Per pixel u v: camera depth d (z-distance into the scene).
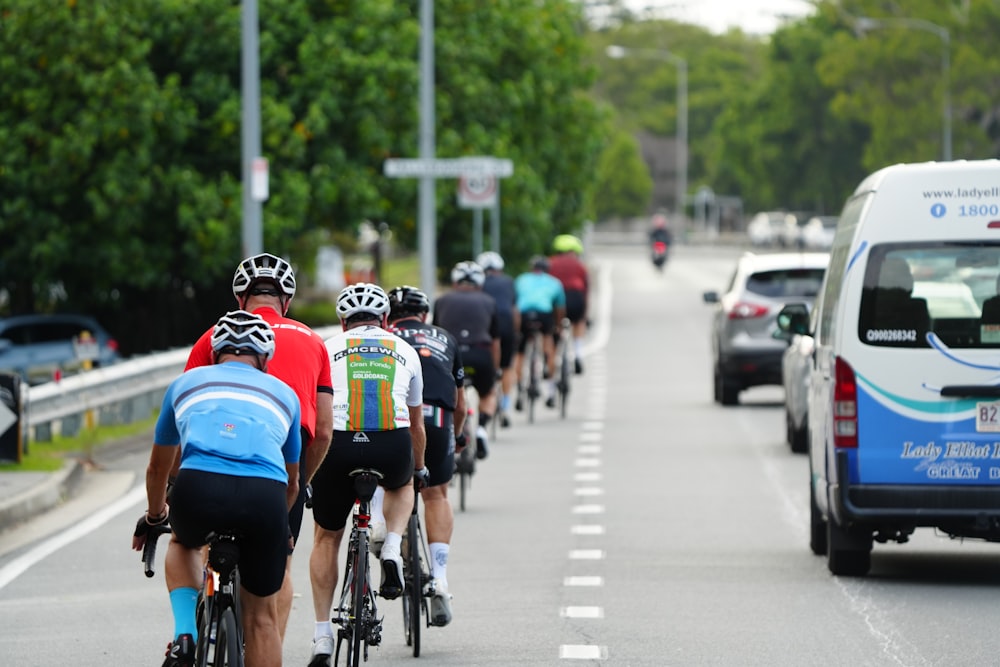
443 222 120.50
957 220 34.09
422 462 27.62
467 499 47.75
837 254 36.97
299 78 101.56
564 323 71.19
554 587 34.62
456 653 28.42
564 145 138.38
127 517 44.28
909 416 33.97
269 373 23.09
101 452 58.19
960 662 27.59
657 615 31.69
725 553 38.91
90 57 94.62
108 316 105.69
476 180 95.38
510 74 125.25
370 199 102.06
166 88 96.25
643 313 144.62
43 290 99.69
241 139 99.81
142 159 94.88
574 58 140.38
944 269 34.06
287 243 100.19
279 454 21.12
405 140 105.50
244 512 20.59
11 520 42.56
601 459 56.75
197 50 100.19
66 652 28.72
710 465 55.06
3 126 94.44
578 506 46.31
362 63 101.50
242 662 20.73
